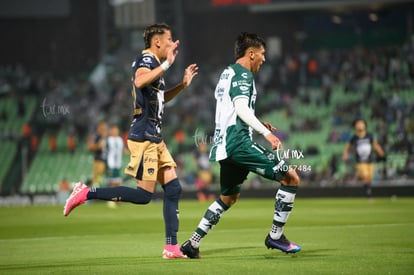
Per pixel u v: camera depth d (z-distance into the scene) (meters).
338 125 111.81
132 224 50.22
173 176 28.17
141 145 27.33
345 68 124.69
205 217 27.81
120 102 126.06
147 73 26.56
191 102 123.94
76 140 117.25
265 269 24.08
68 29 139.88
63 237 40.38
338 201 78.75
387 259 26.53
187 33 137.00
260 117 119.00
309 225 45.16
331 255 27.97
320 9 125.62
